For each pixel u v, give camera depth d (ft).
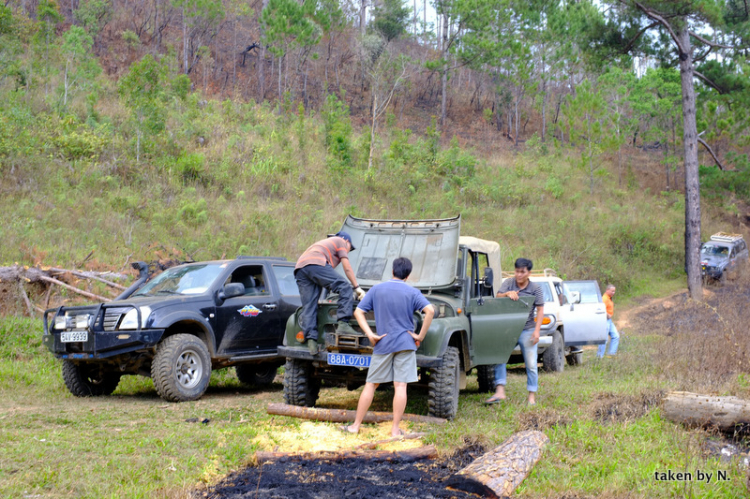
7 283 38.09
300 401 21.67
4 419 19.38
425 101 157.79
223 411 21.24
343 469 14.78
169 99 91.04
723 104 99.19
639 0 77.61
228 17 157.07
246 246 55.88
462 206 87.97
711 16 76.59
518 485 13.71
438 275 22.86
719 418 18.43
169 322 23.25
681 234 98.58
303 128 96.17
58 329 23.90
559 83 154.71
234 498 12.60
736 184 105.81
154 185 67.26
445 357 19.95
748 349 28.35
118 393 26.43
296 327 21.52
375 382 18.08
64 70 92.38
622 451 16.21
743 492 13.33
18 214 53.26
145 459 14.58
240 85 132.26
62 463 14.24
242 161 79.92
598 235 90.22
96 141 70.28
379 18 146.72
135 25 132.16
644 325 59.21
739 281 87.81
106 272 43.32
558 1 134.82
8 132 64.59
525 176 112.06
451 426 18.74
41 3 101.96
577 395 23.95
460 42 133.59
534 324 22.80
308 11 120.37
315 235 65.26
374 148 101.30
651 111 125.29
